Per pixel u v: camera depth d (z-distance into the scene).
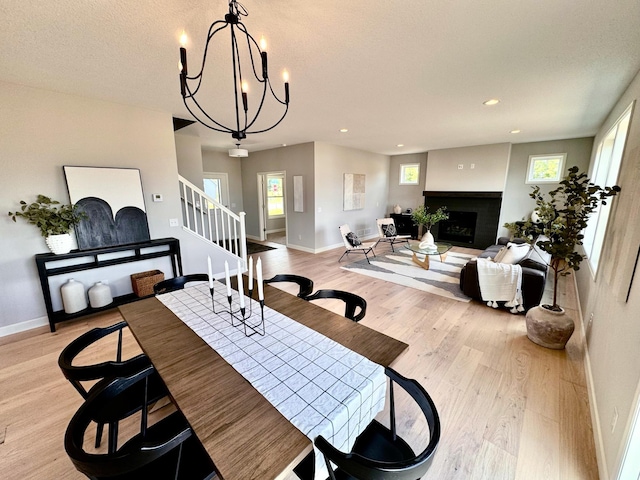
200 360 1.34
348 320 1.75
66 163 2.99
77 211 3.04
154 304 2.01
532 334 2.72
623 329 1.58
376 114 3.79
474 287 3.68
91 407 1.09
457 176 6.99
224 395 1.11
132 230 3.45
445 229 7.49
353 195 7.33
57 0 1.48
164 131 3.65
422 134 5.21
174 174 3.81
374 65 2.31
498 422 1.81
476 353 2.56
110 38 1.87
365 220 7.96
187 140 5.27
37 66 2.28
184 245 4.04
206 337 1.55
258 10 1.58
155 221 3.71
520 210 6.44
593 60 2.20
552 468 1.53
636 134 2.03
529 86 2.76
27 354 2.54
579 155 5.63
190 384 1.17
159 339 1.54
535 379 2.21
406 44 1.98
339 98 3.13
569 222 2.31
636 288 1.47
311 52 2.09
